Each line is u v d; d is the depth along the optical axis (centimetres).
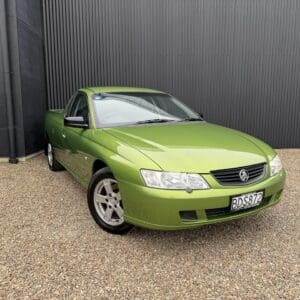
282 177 318
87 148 346
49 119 556
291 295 228
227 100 785
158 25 738
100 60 735
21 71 584
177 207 257
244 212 285
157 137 318
